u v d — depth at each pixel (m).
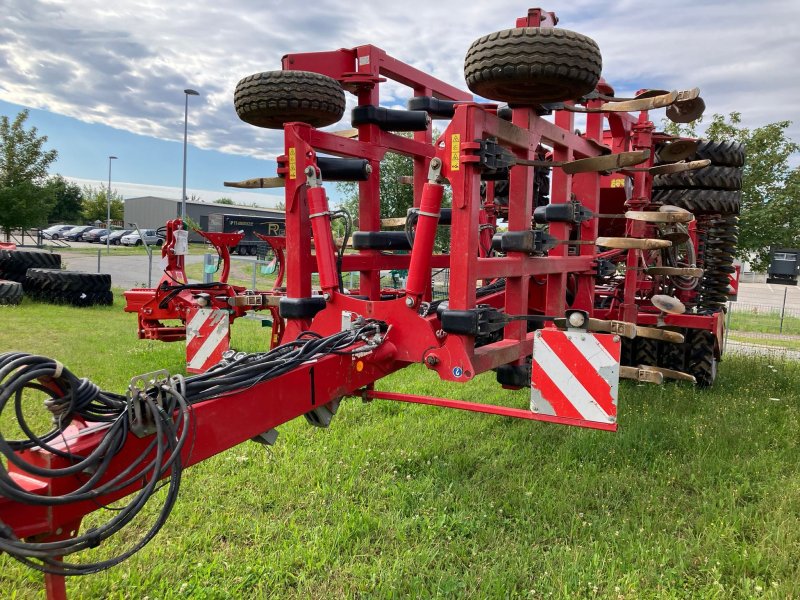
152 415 2.07
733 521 3.58
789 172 15.04
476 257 3.26
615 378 2.89
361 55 4.53
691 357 6.94
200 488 3.94
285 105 3.99
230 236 7.74
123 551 3.23
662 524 3.60
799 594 2.83
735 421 5.43
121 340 9.08
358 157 4.39
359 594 2.91
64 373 1.94
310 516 3.61
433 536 3.41
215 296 6.77
